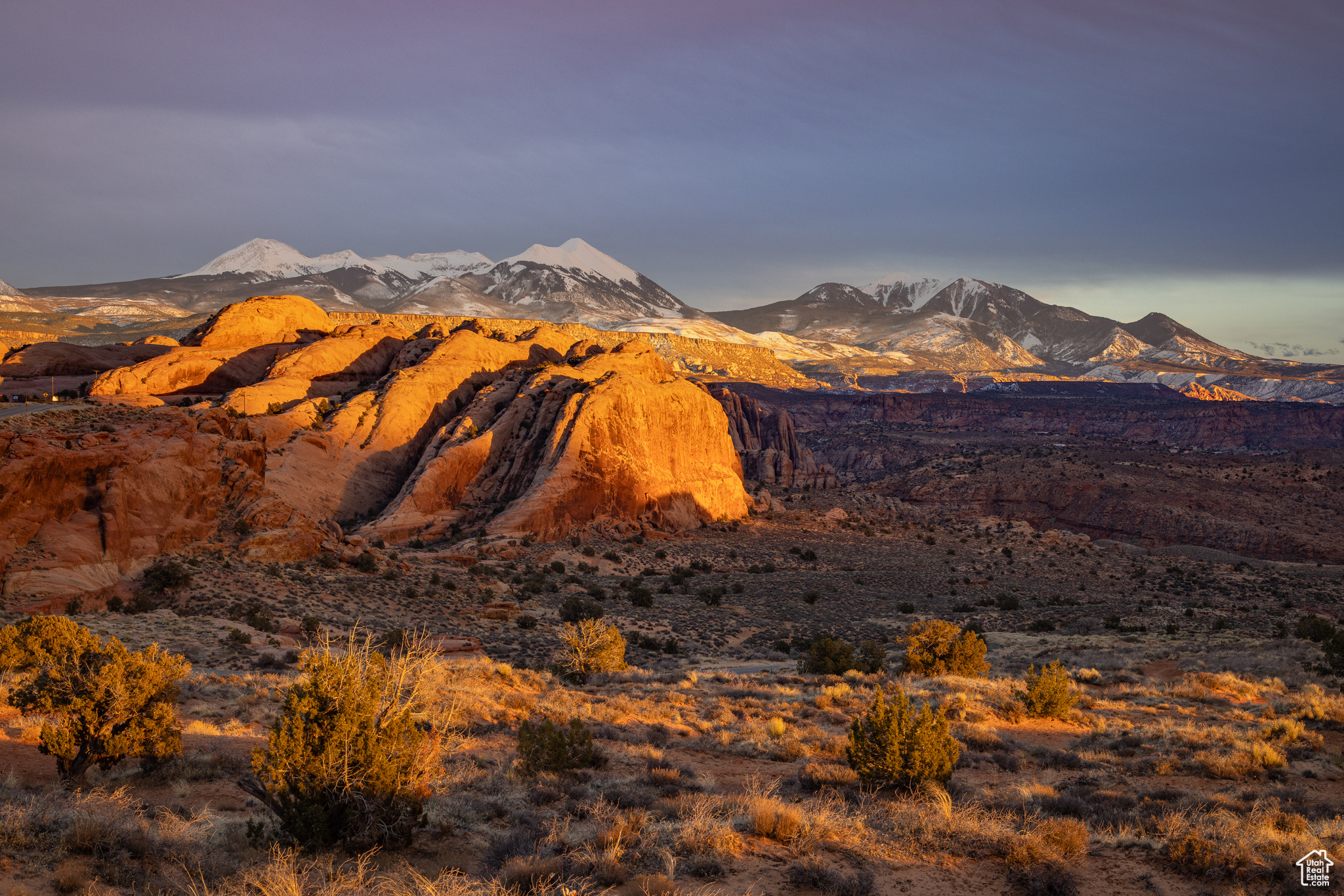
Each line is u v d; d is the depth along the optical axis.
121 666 16.58
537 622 67.75
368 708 13.14
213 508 66.62
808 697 35.34
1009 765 21.94
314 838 12.43
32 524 50.53
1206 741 24.59
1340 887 12.05
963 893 11.87
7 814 11.78
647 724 27.66
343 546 74.94
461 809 15.16
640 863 12.23
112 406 70.88
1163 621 84.38
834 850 13.30
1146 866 13.26
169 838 12.18
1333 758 22.72
